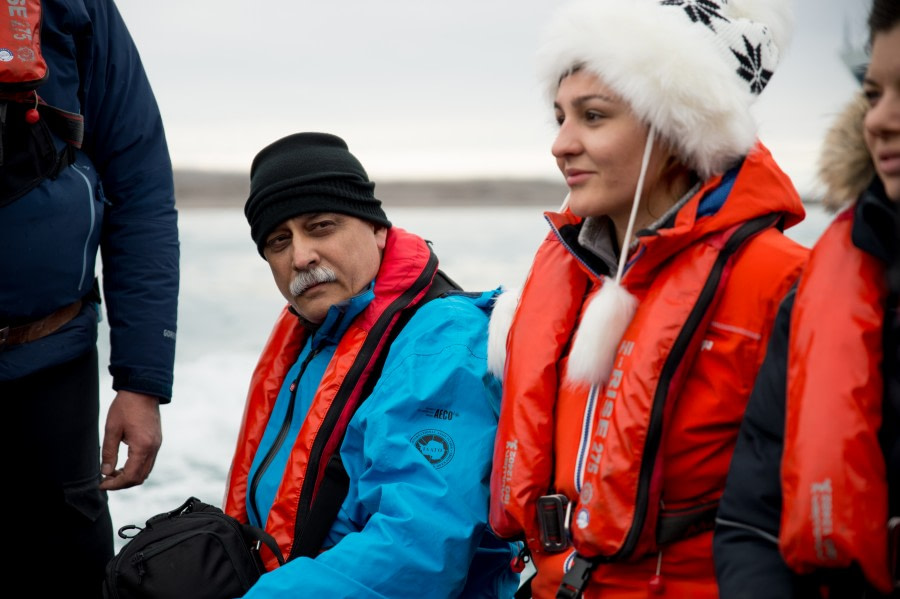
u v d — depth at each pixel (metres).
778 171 1.78
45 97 2.38
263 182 2.43
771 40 1.89
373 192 2.53
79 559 2.59
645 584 1.75
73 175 2.43
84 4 2.48
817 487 1.33
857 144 1.47
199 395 6.66
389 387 2.28
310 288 2.41
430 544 2.11
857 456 1.32
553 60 1.86
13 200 2.30
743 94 1.78
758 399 1.52
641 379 1.67
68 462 2.53
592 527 1.68
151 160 2.72
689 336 1.67
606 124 1.81
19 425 2.45
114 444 2.66
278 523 2.34
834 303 1.39
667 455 1.71
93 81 2.56
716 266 1.70
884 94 1.35
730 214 1.73
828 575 1.41
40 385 2.46
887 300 1.39
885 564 1.32
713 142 1.75
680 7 1.82
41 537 2.53
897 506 1.35
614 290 1.76
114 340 2.70
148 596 2.20
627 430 1.66
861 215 1.38
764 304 1.68
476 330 2.34
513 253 23.58
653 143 1.81
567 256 2.00
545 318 1.95
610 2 1.81
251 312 12.09
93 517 2.61
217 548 2.27
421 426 2.22
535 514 1.88
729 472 1.54
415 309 2.43
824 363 1.37
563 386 1.89
